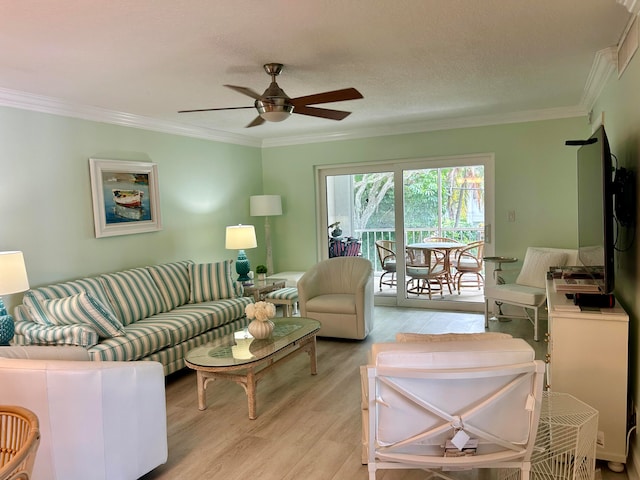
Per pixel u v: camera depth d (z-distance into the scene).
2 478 1.00
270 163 6.62
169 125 4.93
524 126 5.11
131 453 2.21
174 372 3.87
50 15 2.16
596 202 2.55
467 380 1.69
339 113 3.30
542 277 4.70
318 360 4.12
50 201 3.77
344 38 2.61
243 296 4.89
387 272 6.16
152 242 4.79
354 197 6.27
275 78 3.28
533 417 1.73
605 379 2.32
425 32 2.56
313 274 4.93
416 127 5.61
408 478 2.32
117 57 2.80
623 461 2.28
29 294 3.40
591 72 3.45
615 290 3.02
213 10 2.16
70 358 2.42
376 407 1.74
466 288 5.69
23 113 3.58
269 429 2.88
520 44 2.81
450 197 5.68
